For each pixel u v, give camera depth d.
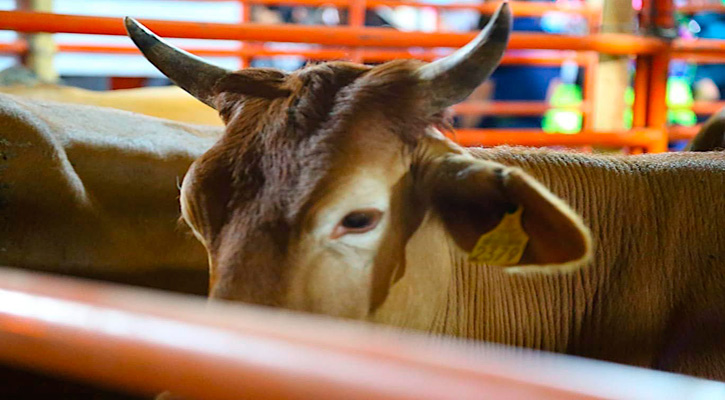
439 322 2.14
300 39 4.11
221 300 1.75
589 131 4.61
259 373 0.73
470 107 6.32
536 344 2.30
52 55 6.18
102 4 7.32
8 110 2.64
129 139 3.04
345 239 1.82
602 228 2.31
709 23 7.47
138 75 7.41
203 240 1.96
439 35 4.29
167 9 7.52
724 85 7.46
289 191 1.78
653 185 2.34
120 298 0.84
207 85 2.18
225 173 1.85
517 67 6.84
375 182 1.83
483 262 1.91
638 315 2.25
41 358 0.81
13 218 2.60
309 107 1.87
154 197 2.99
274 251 1.78
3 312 0.84
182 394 0.75
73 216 2.72
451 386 0.68
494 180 1.73
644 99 4.71
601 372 0.70
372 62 7.05
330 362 0.72
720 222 2.27
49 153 2.66
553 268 1.78
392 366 0.71
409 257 1.99
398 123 1.88
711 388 0.69
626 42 4.53
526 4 7.06
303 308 1.80
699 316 2.20
